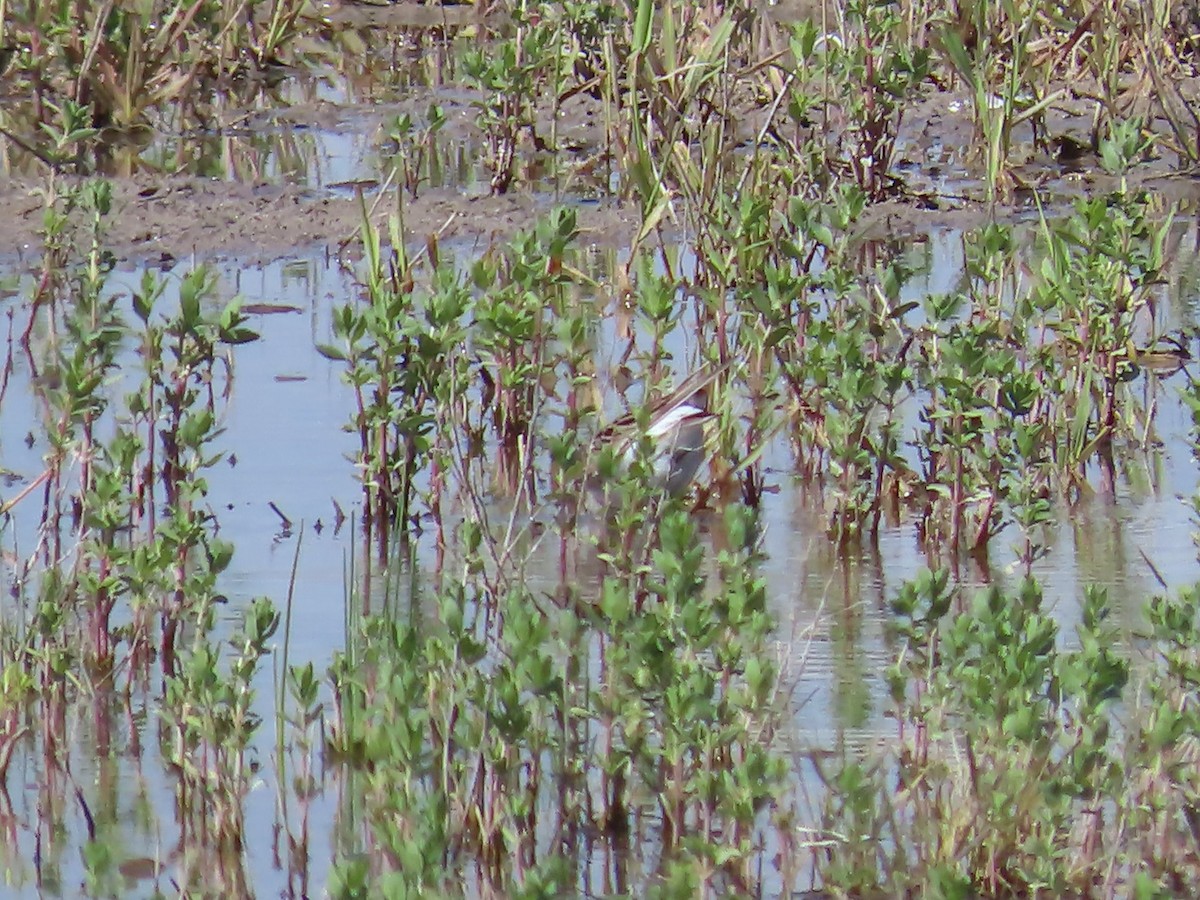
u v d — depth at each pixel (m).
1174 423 12.67
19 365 13.23
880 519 11.31
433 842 6.53
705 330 13.95
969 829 7.35
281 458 11.86
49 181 16.20
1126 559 10.48
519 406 11.84
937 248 16.45
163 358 13.31
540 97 20.64
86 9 20.36
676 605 7.91
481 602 9.58
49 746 8.35
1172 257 16.36
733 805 7.16
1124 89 20.08
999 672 7.46
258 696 8.78
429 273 14.29
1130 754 7.54
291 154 19.05
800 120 16.91
